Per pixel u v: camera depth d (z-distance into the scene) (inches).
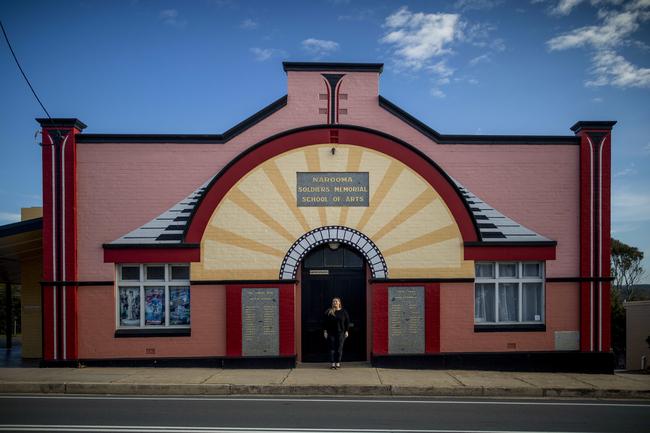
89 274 517.0
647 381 466.3
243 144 530.6
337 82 536.4
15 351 756.0
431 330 522.3
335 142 530.6
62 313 511.5
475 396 428.5
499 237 534.6
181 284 526.9
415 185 530.9
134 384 429.1
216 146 529.0
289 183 526.0
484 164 539.2
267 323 515.2
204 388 427.8
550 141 541.3
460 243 529.3
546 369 528.1
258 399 403.9
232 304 514.9
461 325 526.0
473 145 539.5
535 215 538.9
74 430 309.3
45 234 514.0
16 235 548.1
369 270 533.0
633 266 2091.5
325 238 524.4
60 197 516.1
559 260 537.0
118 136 521.7
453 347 524.4
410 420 341.1
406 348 520.1
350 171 529.7
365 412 362.6
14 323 1391.5
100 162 522.3
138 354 514.9
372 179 530.3
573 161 542.9
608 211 540.1
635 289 2354.8
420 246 528.7
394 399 410.3
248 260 520.1
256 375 471.2
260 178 525.0
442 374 489.7
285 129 531.8
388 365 517.3
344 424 328.5
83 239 518.9
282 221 524.1
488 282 540.4
